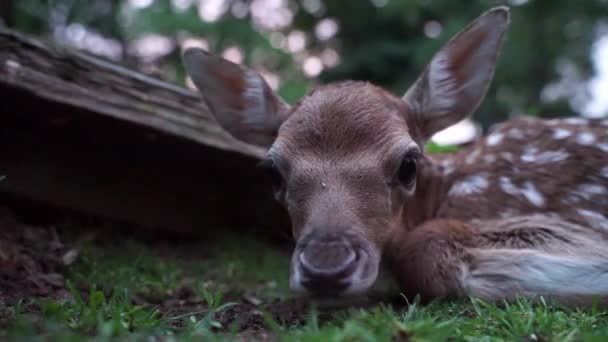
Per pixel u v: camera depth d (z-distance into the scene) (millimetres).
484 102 2283
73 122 809
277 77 2367
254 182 905
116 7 1981
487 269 712
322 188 679
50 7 1836
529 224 734
